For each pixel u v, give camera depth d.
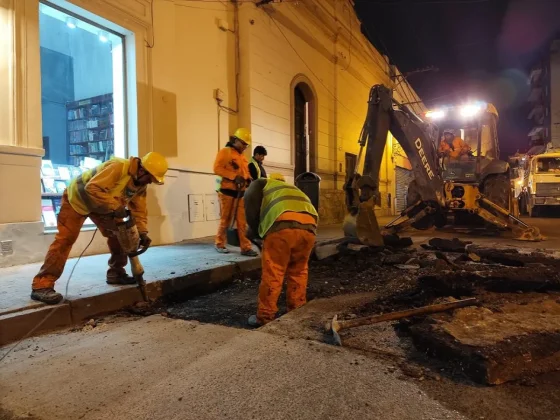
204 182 9.05
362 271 5.85
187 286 4.90
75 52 7.85
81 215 3.86
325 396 2.15
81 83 7.88
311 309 3.75
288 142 12.12
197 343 3.00
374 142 7.64
